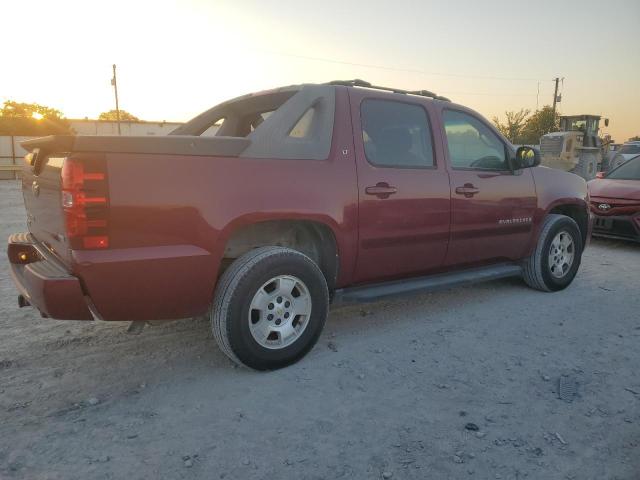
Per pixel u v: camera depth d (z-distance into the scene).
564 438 2.71
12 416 2.83
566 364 3.62
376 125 3.99
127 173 2.83
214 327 3.26
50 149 3.05
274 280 3.34
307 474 2.39
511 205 4.85
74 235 2.74
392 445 2.63
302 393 3.15
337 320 4.46
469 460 2.51
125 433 2.69
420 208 4.10
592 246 8.35
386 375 3.41
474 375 3.43
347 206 3.67
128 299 2.92
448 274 4.64
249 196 3.21
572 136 22.59
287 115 3.54
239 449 2.57
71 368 3.45
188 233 3.02
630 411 2.99
